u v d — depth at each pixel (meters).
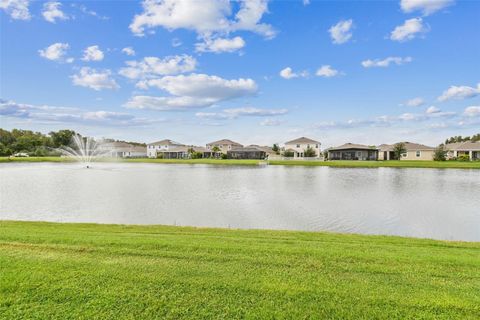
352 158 60.69
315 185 21.86
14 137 92.38
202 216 11.84
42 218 11.36
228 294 3.95
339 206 13.98
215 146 82.00
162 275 4.43
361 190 19.25
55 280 4.23
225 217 11.70
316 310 3.64
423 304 3.77
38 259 4.97
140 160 64.12
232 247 5.76
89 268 4.64
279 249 5.67
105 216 11.77
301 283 4.25
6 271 4.48
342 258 5.23
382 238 7.57
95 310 3.60
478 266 4.96
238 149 73.94
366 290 4.09
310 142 70.19
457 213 12.60
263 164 50.09
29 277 4.30
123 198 15.95
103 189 19.33
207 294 3.95
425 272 4.69
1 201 14.91
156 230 8.08
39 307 3.65
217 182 23.69
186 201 15.13
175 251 5.48
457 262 5.11
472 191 18.89
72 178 26.30
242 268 4.73
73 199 15.57
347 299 3.87
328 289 4.10
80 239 6.18
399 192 18.42
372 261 5.12
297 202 14.95
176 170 37.31
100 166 45.47
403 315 3.56
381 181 24.56
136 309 3.62
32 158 61.62
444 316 3.55
